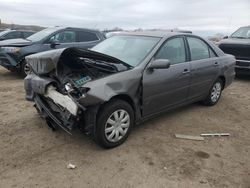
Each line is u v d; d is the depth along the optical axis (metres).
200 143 4.20
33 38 8.97
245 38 9.59
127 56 4.39
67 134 4.26
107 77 3.69
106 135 3.74
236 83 8.91
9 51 8.17
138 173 3.32
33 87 4.09
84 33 9.49
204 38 5.67
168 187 3.09
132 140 4.17
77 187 3.03
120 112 3.86
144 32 5.03
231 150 4.03
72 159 3.57
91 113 3.53
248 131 4.78
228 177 3.34
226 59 6.09
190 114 5.48
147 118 4.39
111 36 5.36
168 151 3.89
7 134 4.22
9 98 6.17
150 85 4.15
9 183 3.05
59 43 8.77
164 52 4.51
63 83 3.76
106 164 3.48
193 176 3.31
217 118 5.35
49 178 3.16
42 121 4.74
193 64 5.04
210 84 5.70
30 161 3.49
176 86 4.68
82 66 4.06
